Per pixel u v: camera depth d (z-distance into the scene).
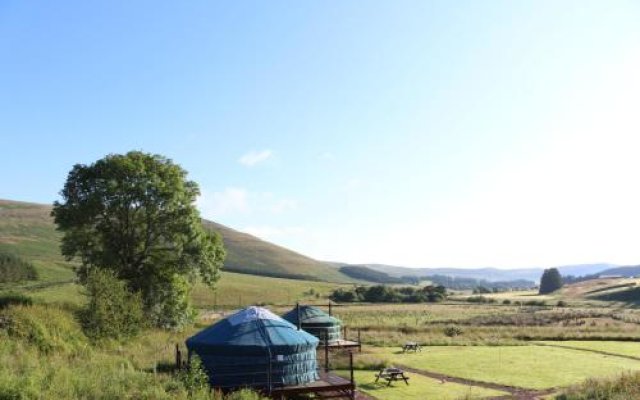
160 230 47.69
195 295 112.50
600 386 22.80
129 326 34.44
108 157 46.78
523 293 178.88
